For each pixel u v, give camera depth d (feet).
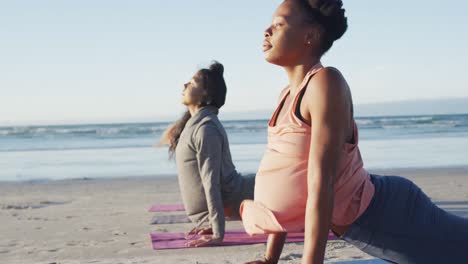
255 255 15.31
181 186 17.04
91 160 56.70
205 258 15.02
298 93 7.18
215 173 16.15
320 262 6.78
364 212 7.54
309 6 7.22
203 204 16.88
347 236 7.82
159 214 23.90
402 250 7.79
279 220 7.46
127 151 70.64
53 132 128.47
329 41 7.34
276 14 7.41
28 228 21.08
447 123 144.36
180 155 16.67
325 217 6.77
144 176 40.73
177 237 18.06
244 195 16.97
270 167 7.52
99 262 15.08
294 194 7.31
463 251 7.73
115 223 21.84
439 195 28.02
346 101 6.89
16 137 122.11
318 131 6.82
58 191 33.06
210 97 16.30
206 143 16.02
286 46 7.30
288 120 7.34
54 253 16.66
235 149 67.26
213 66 16.56
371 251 8.00
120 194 31.24
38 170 47.14
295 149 7.27
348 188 7.30
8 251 17.04
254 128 133.49
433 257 7.79
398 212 7.58
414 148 67.00
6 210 25.84
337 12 7.20
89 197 30.17
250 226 7.97
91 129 130.72
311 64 7.40
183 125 17.39
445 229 7.66
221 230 16.46
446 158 53.01
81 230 20.45
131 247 17.19
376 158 53.52
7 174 44.09
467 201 25.66
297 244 16.69
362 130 126.11
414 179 36.35
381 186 7.67
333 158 6.81
